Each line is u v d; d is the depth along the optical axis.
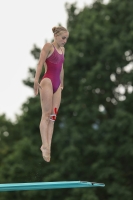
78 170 84.38
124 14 91.81
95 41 89.31
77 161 83.50
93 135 85.38
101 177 81.75
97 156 85.50
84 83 87.00
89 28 91.31
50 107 28.02
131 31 87.00
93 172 83.94
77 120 86.88
